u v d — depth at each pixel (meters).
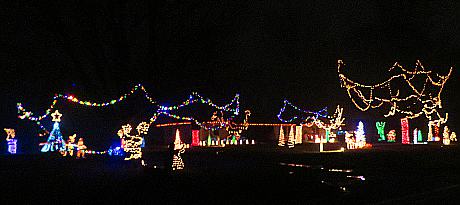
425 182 15.24
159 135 45.62
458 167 20.25
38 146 29.27
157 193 12.12
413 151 31.27
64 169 18.11
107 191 12.39
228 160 25.47
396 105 45.28
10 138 28.33
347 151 31.81
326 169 19.83
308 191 12.75
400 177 16.88
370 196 12.03
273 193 12.31
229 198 11.45
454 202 11.09
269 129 50.88
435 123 45.69
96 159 23.38
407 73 43.31
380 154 28.67
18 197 11.45
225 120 43.22
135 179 14.30
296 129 46.44
